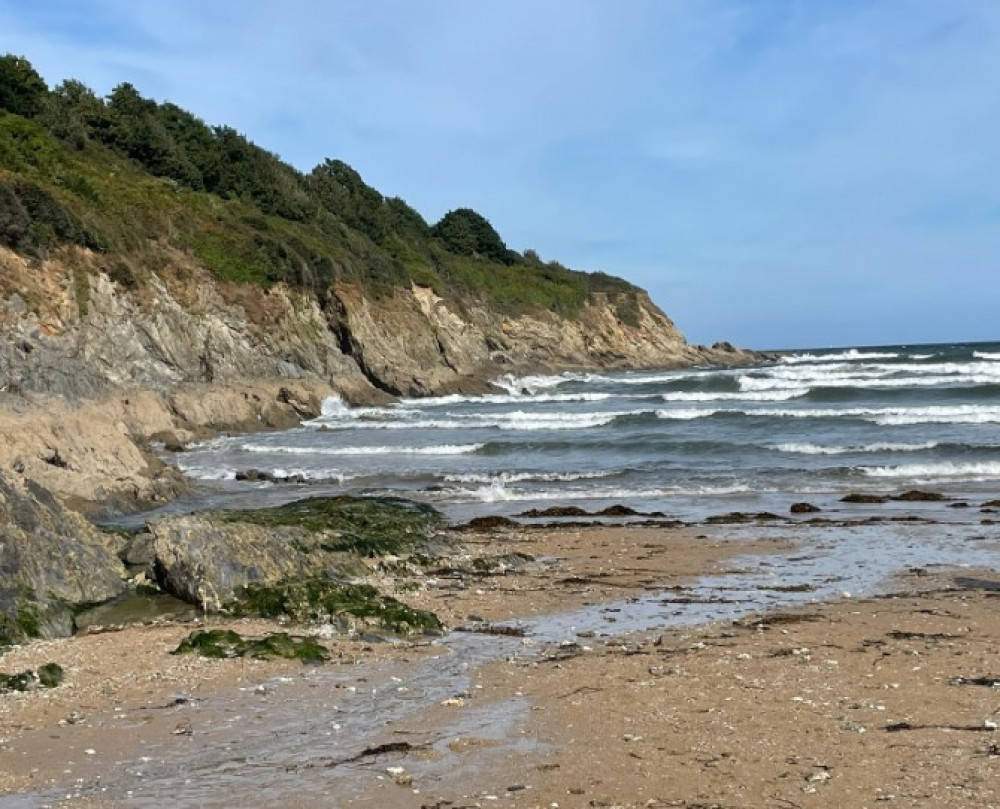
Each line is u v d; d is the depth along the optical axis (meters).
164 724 9.40
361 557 18.23
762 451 36.06
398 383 67.25
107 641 12.78
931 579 16.44
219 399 47.62
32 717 9.64
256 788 7.75
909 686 10.11
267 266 63.72
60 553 15.22
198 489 29.83
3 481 15.61
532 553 20.03
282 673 11.20
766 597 15.36
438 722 9.33
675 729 8.89
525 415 50.69
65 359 39.44
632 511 25.14
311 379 59.16
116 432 28.27
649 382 75.19
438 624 13.55
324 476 32.44
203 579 14.87
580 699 9.93
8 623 12.98
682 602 15.12
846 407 50.53
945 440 36.31
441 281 90.31
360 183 109.50
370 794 7.57
